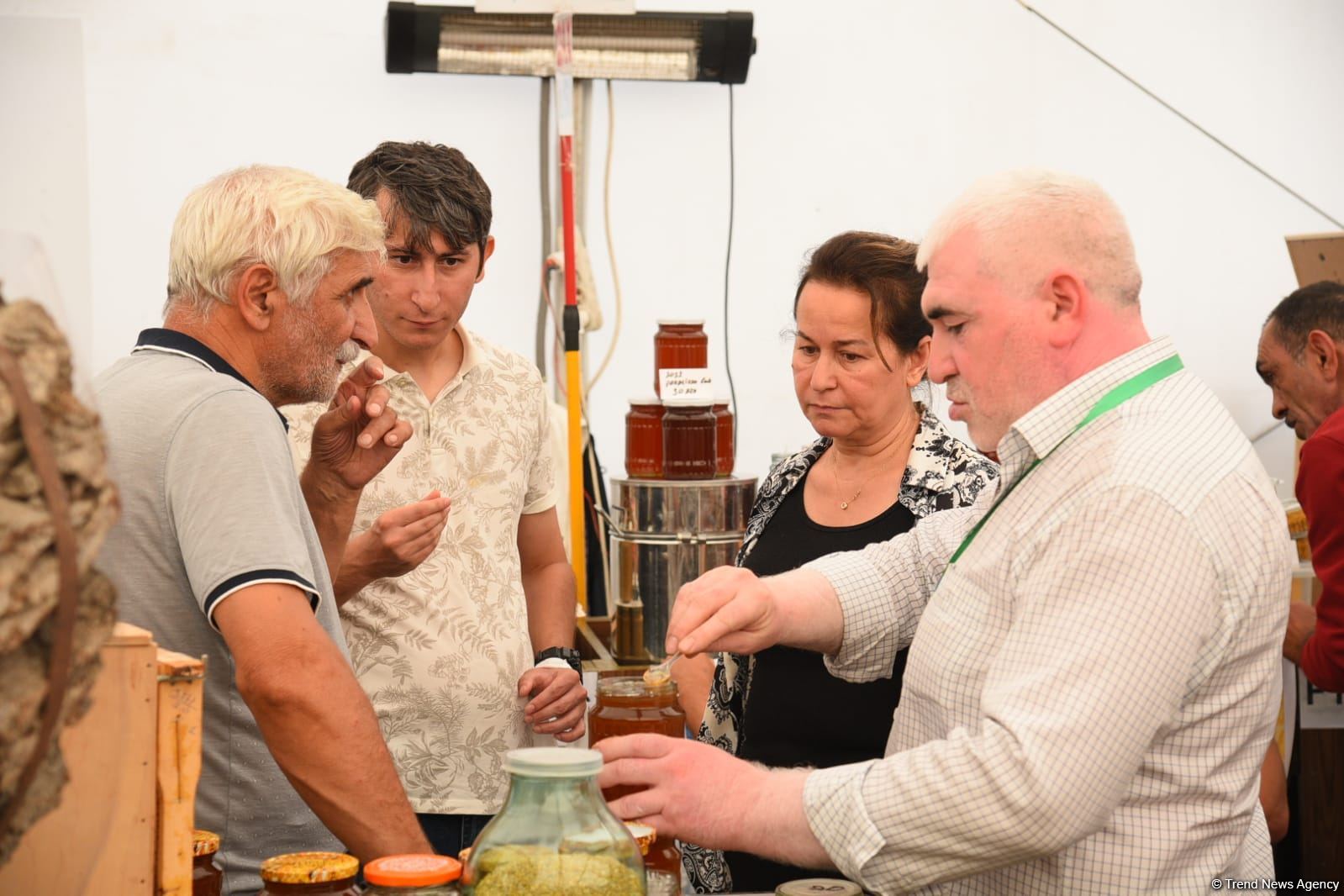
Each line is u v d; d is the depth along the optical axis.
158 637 1.24
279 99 3.08
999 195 1.17
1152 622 1.02
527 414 2.05
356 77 3.12
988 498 1.42
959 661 1.18
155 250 3.02
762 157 3.34
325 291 1.38
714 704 1.81
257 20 3.05
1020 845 1.02
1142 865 1.09
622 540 2.20
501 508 1.99
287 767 1.18
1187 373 1.18
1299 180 3.42
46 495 0.64
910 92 3.35
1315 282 2.70
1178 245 3.43
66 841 0.85
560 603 2.16
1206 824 1.11
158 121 3.00
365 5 3.10
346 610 1.87
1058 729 1.01
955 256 1.18
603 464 3.35
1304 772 2.39
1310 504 2.14
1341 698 2.38
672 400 2.17
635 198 3.30
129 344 3.01
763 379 3.40
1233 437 1.14
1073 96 3.38
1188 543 1.04
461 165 1.92
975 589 1.20
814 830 1.09
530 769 0.88
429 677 1.88
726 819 1.11
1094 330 1.16
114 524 0.71
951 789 1.04
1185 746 1.10
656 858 1.08
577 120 3.21
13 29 2.86
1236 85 3.39
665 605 2.16
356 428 1.59
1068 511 1.09
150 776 0.87
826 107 3.34
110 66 2.96
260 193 1.36
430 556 1.92
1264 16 3.37
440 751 1.89
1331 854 2.39
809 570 1.47
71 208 2.92
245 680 1.17
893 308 1.64
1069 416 1.14
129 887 0.86
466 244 1.89
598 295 3.30
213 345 1.37
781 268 3.38
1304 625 2.24
